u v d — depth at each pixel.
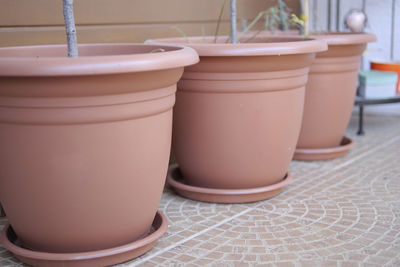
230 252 1.40
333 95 2.21
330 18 3.24
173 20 2.21
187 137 1.72
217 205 1.76
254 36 2.09
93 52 1.56
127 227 1.31
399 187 1.92
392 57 3.19
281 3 2.40
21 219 1.27
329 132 2.28
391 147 2.52
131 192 1.27
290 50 1.55
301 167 2.21
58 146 1.16
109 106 1.17
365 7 3.19
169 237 1.50
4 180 1.24
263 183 1.76
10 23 1.61
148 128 1.26
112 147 1.20
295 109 1.72
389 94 2.77
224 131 1.65
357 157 2.35
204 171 1.74
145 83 1.19
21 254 1.29
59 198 1.21
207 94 1.63
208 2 2.38
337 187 1.93
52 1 1.72
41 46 1.51
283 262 1.33
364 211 1.68
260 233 1.52
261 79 1.60
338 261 1.33
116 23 1.96
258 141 1.66
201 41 2.04
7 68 1.06
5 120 1.16
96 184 1.21
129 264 1.34
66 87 1.11
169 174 1.93
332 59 2.15
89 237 1.27
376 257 1.35
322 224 1.58
